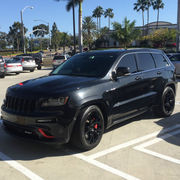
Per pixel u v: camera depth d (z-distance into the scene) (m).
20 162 3.82
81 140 3.97
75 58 5.53
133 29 43.75
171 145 4.45
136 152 4.15
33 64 22.16
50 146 4.43
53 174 3.44
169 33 47.84
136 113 5.26
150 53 5.93
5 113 4.19
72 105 3.83
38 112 3.80
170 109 6.32
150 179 3.29
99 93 4.23
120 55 5.05
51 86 4.10
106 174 3.43
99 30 46.19
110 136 4.91
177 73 13.97
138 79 5.18
